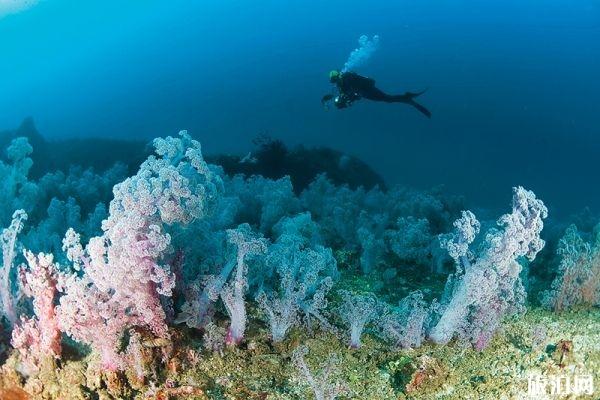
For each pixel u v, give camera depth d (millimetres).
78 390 3625
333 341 4734
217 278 4332
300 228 6902
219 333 4305
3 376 3740
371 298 4762
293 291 4594
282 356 4414
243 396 3863
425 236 7141
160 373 3945
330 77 10078
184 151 4898
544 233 9055
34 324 3830
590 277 6262
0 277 4133
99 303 3646
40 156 17594
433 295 6215
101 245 3668
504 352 5047
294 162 15180
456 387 4465
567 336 5512
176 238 4531
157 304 3996
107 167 17156
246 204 8961
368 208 9922
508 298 5094
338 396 4070
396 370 4500
